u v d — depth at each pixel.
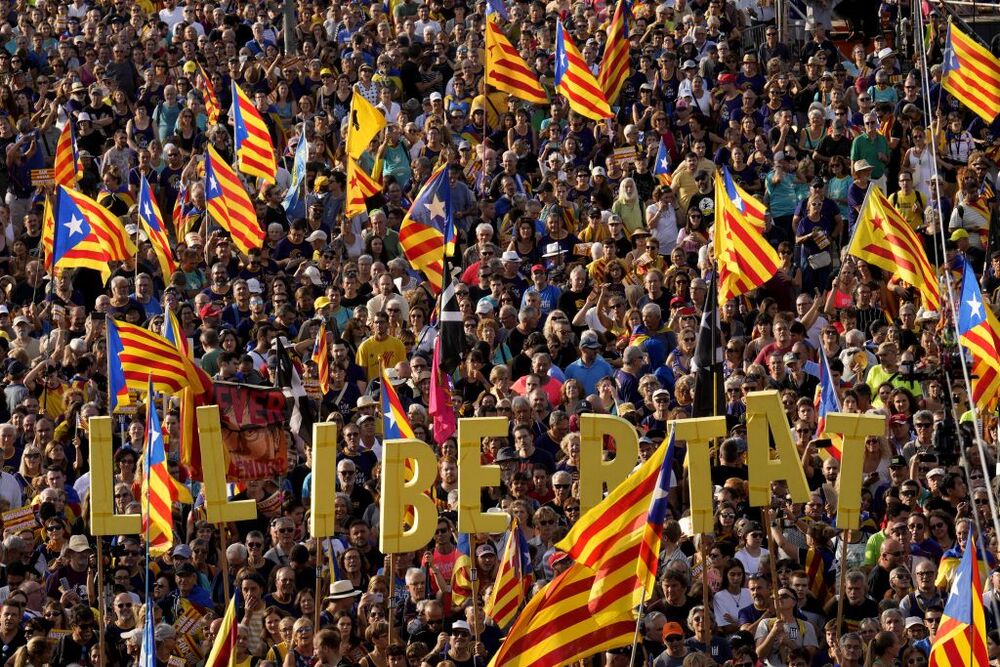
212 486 48.88
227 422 54.94
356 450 59.28
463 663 48.84
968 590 41.94
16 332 72.69
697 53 91.38
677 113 85.50
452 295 60.62
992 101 79.12
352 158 78.56
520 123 85.75
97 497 47.50
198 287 76.94
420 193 70.00
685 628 50.66
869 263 68.19
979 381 59.09
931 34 91.25
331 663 47.16
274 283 72.75
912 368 62.59
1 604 52.31
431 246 69.94
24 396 67.62
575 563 42.22
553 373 64.00
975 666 41.88
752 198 71.94
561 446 58.41
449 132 85.38
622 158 81.38
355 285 72.50
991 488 53.59
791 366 63.81
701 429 45.75
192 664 51.91
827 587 53.22
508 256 73.81
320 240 77.56
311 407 62.88
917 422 57.59
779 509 54.31
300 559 52.69
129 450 58.94
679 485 55.66
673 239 77.69
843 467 46.31
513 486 55.88
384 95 89.62
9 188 87.88
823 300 71.00
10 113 93.56
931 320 64.88
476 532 47.72
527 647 42.19
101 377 68.81
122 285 71.62
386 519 47.25
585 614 42.09
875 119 78.88
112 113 92.31
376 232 77.06
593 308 70.50
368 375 66.75
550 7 98.62
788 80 86.69
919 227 76.88
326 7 103.75
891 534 52.31
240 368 65.38
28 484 60.91
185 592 52.94
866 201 64.94
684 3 95.62
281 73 93.12
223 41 98.12
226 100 94.00
